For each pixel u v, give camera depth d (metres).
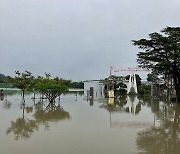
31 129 17.50
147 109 32.97
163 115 26.41
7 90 77.44
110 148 12.45
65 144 13.12
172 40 43.06
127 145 13.11
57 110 30.41
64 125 19.22
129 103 43.56
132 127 18.73
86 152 11.68
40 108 32.69
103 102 45.41
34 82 43.41
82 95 69.69
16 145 12.84
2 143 13.26
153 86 64.56
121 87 81.00
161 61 43.75
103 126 18.91
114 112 28.91
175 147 12.88
